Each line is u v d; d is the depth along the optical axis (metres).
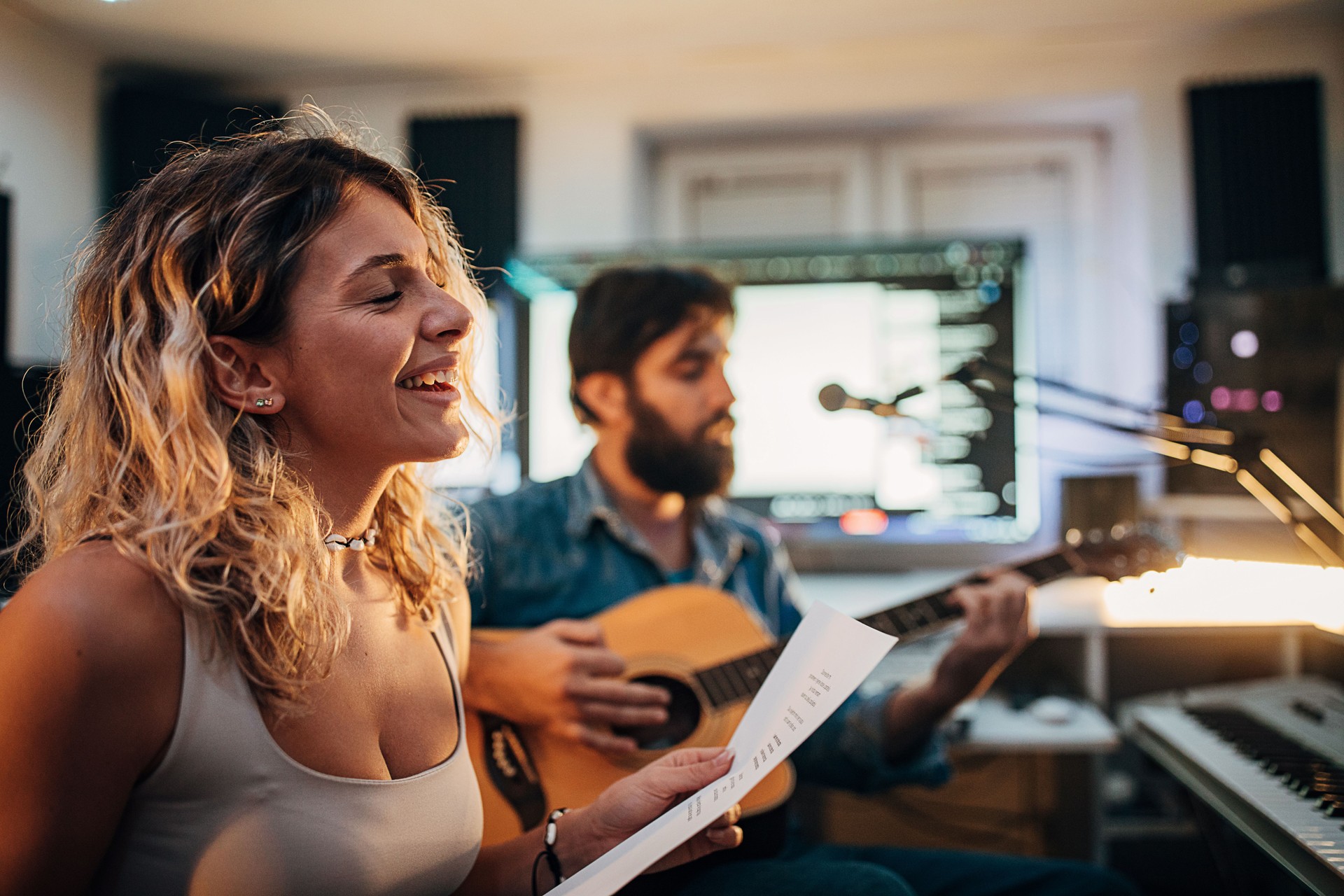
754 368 3.01
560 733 1.36
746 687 1.43
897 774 1.58
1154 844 2.28
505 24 2.82
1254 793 1.29
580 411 1.73
